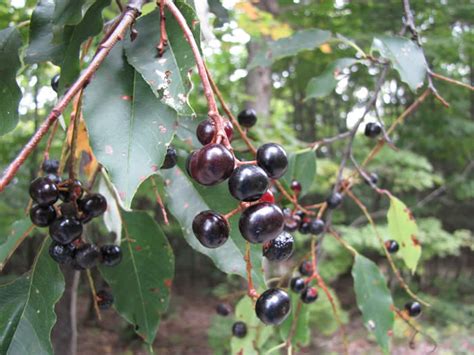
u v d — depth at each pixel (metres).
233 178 0.09
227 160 0.09
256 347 0.26
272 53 0.29
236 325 0.26
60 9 0.13
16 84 0.15
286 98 1.62
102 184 0.20
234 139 0.21
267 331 0.26
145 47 0.12
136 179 0.11
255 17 0.57
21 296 0.15
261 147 0.10
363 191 1.24
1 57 0.16
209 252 0.16
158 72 0.11
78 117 0.13
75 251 0.15
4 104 0.15
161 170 0.18
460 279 1.32
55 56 0.15
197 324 1.14
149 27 0.12
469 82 1.31
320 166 0.84
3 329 0.14
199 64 0.10
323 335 0.95
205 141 0.11
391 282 1.06
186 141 0.18
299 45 0.29
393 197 0.26
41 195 0.14
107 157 0.11
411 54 0.22
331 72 0.27
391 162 0.97
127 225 0.20
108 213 0.20
